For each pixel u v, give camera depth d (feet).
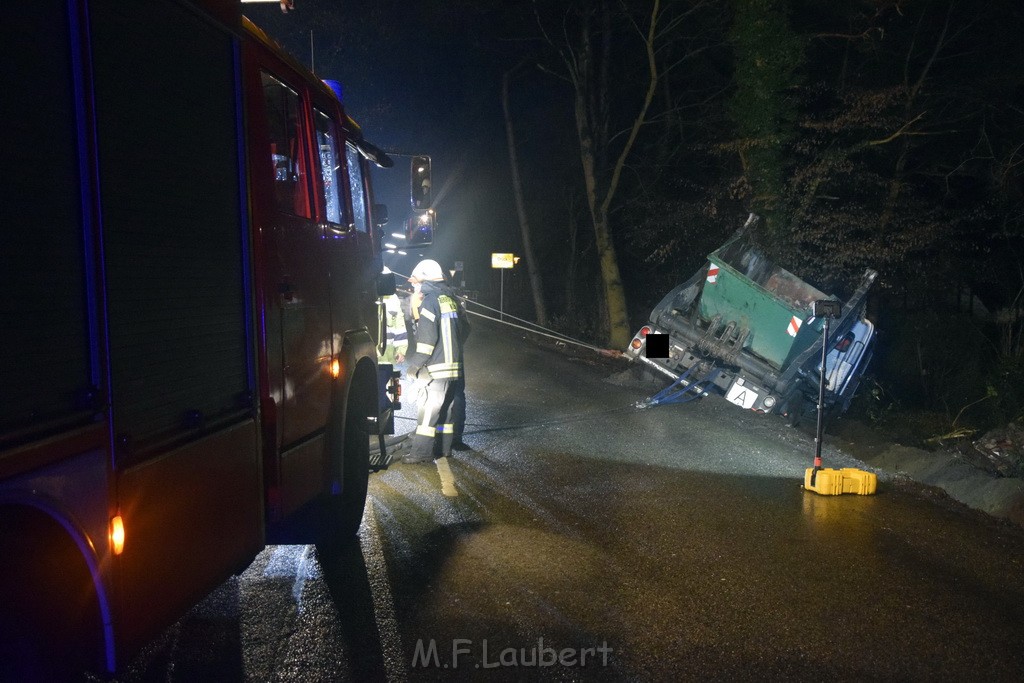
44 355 8.55
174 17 11.20
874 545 20.63
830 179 51.08
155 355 10.55
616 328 65.46
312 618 15.39
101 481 9.38
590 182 67.26
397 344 28.71
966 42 54.34
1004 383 42.34
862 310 44.11
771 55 50.14
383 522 21.29
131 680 12.90
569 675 13.42
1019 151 51.34
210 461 11.90
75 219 9.09
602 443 31.91
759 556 19.51
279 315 14.44
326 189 18.40
